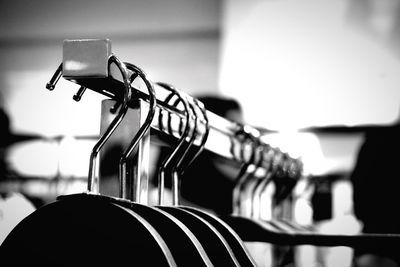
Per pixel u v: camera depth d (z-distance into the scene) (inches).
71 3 112.2
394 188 87.6
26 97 108.3
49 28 112.6
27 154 100.9
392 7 101.9
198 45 109.2
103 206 32.0
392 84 102.1
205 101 107.0
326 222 91.4
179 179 43.6
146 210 34.0
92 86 34.3
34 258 32.3
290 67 106.0
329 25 104.6
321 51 104.8
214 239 36.9
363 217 87.8
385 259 81.0
